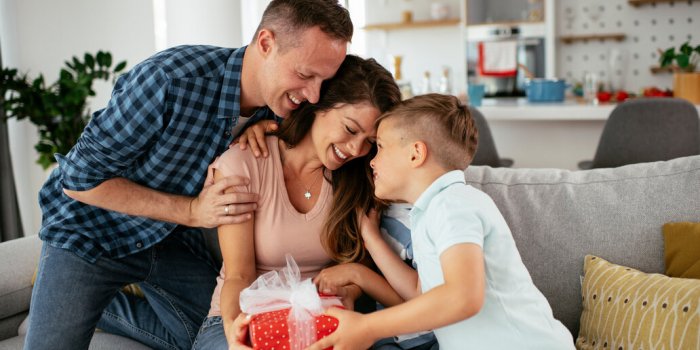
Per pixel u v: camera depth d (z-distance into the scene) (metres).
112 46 5.30
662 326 1.46
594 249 1.73
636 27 6.43
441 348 1.47
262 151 1.71
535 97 5.20
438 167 1.46
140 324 2.02
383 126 1.50
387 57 7.69
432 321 1.26
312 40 1.56
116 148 1.63
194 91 1.67
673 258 1.64
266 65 1.64
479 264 1.27
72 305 1.76
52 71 5.20
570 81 6.68
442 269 1.29
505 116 4.77
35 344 1.74
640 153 3.62
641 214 1.72
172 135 1.69
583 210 1.75
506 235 1.40
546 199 1.78
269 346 1.35
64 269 1.76
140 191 1.73
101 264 1.80
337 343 1.35
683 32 6.27
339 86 1.59
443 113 1.44
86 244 1.77
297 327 1.36
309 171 1.74
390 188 1.50
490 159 3.97
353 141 1.59
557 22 6.67
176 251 2.02
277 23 1.60
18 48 5.07
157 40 5.31
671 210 1.70
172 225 1.83
